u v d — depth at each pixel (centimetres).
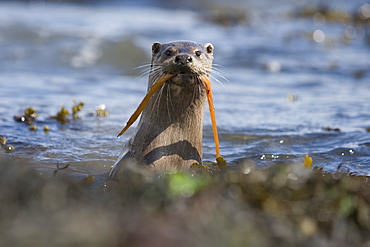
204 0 6150
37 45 3603
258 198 977
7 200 924
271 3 6166
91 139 1809
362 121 2117
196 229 862
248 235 861
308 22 4978
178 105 1373
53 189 967
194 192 977
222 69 3241
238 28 4581
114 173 1382
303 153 1684
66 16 4781
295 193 998
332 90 2753
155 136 1388
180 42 1434
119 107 2334
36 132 1858
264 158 1644
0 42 3616
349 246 912
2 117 2056
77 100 2456
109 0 6303
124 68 3331
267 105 2398
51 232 824
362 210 979
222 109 2297
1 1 5734
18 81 2858
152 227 866
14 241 803
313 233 918
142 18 4959
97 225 851
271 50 3769
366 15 5241
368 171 1508
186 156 1402
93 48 3556
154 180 1101
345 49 3903
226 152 1705
